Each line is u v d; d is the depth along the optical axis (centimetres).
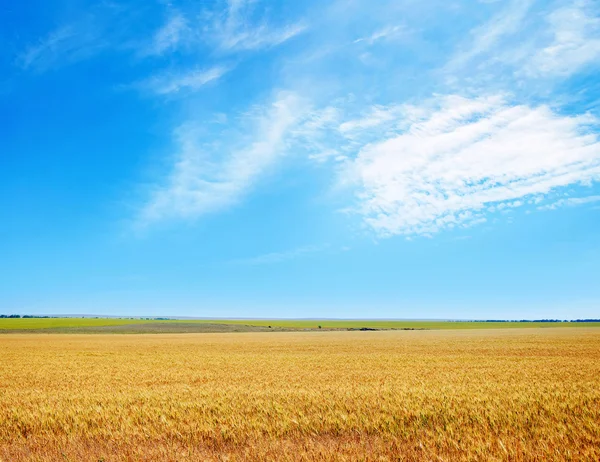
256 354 3366
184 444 792
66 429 891
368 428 859
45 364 2603
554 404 1070
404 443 769
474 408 1030
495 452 687
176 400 1209
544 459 653
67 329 10506
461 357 2892
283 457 688
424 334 7750
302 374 1975
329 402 1123
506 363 2438
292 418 943
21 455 746
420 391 1298
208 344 4953
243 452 741
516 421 898
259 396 1246
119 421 953
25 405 1184
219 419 948
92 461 702
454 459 660
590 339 5200
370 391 1327
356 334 8119
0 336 7494
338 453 698
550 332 7888
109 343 5234
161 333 9419
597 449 691
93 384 1698
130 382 1750
